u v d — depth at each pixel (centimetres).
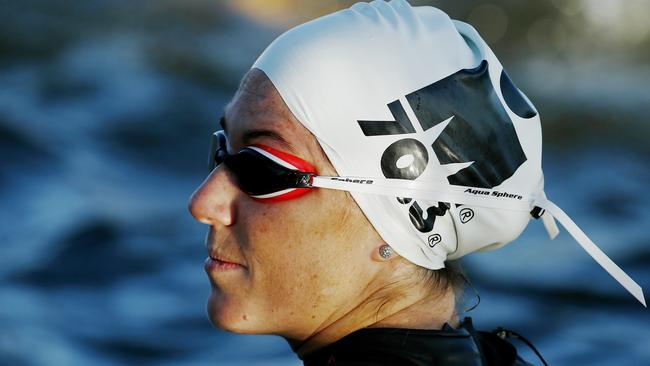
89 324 2009
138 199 2936
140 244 2488
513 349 705
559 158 3734
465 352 624
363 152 624
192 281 2267
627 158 3759
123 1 5784
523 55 5725
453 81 639
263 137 632
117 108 3975
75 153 3344
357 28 638
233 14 5928
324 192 626
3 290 2173
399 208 632
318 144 625
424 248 648
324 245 630
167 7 5841
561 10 5794
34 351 1853
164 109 4003
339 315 646
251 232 636
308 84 621
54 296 2156
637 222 2666
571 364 1709
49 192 2894
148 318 2039
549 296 2033
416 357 614
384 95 625
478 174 648
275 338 1848
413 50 638
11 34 4891
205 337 1923
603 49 5725
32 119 3622
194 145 3681
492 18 5850
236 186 645
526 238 2362
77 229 2561
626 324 1889
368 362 615
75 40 5044
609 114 4444
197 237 2588
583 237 666
